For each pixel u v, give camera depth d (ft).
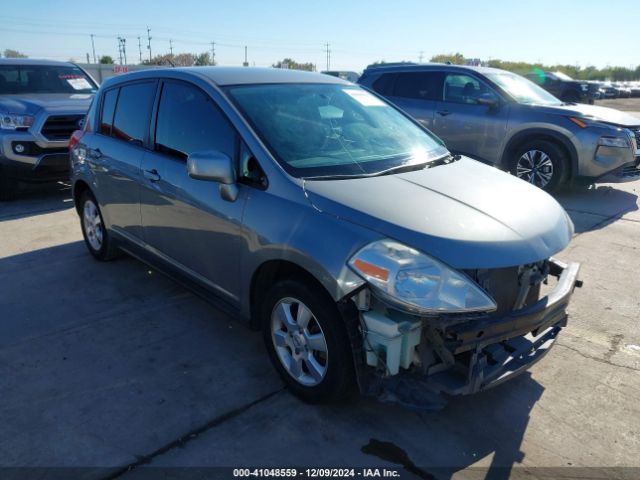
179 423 9.64
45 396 10.37
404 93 29.86
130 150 14.23
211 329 13.10
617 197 26.27
